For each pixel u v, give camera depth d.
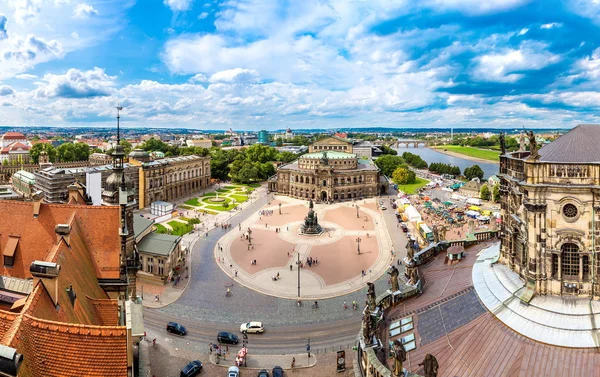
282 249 140.88
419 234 153.88
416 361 39.34
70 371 27.66
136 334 32.22
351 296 101.00
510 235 44.53
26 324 27.88
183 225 169.88
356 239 153.38
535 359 33.97
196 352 75.19
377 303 48.94
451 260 58.03
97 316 43.12
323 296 101.06
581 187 34.97
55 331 28.39
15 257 52.69
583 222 35.81
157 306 93.94
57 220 56.34
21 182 182.12
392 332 45.50
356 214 199.75
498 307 39.97
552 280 37.62
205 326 85.31
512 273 43.66
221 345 77.81
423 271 59.34
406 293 52.06
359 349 45.00
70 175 159.88
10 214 55.44
